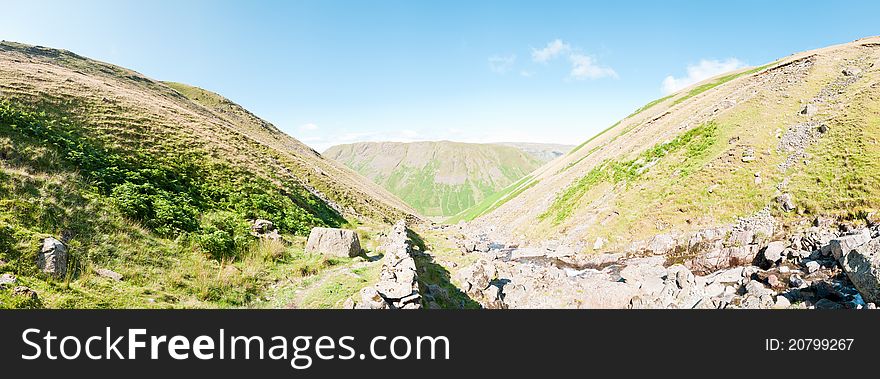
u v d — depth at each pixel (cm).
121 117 3612
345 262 2048
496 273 2339
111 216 1786
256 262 1833
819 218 2536
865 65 4072
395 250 2017
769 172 3133
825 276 1959
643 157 4341
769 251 2416
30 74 3950
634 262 2888
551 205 4875
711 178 3338
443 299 1706
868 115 3136
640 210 3403
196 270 1605
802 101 3903
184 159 3228
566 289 1909
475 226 6769
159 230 1880
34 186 1733
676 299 1780
